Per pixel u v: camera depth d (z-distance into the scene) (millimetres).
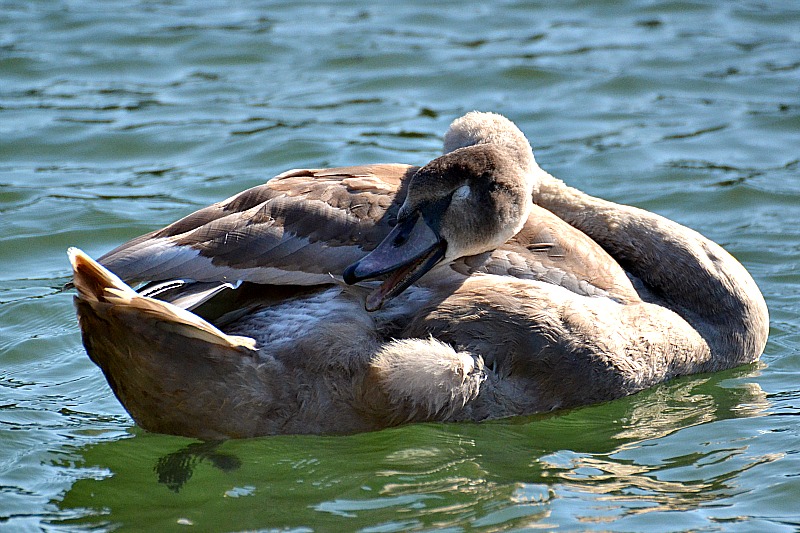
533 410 11883
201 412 11047
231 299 11836
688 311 13195
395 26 26062
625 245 13438
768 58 23906
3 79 22500
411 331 11555
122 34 24953
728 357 13195
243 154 19453
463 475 10867
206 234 11523
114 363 10867
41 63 23281
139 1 27453
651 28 25891
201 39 24875
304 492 10602
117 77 22875
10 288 15062
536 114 21469
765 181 18688
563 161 19484
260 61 23891
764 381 13047
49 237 16484
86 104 21469
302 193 11812
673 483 10617
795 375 13188
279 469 11078
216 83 22688
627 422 12023
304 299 11555
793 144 20141
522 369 11695
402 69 23484
